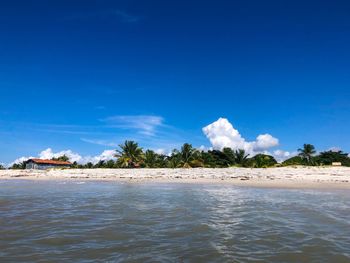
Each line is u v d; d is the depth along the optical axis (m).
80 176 74.25
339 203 24.11
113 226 15.30
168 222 16.36
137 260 9.82
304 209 20.80
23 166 129.88
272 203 24.39
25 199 28.31
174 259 9.90
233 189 38.97
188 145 89.56
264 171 62.19
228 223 16.00
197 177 61.78
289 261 9.66
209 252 10.66
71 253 10.66
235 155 88.88
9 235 13.40
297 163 89.31
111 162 108.56
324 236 12.92
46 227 15.11
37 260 9.89
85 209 21.47
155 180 60.56
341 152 97.69
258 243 11.87
